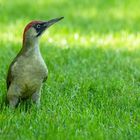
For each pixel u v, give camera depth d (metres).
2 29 21.75
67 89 13.79
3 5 26.95
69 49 17.94
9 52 17.62
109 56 17.48
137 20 24.39
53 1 28.67
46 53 17.59
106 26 22.78
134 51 18.62
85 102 12.90
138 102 13.06
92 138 10.53
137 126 11.31
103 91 13.76
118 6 27.45
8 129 11.05
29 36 11.92
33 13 25.41
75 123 11.29
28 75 11.89
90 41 19.92
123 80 14.73
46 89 13.61
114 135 10.80
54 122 11.30
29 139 10.49
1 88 13.54
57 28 21.84
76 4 27.91
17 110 12.15
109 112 12.23
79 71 15.79
